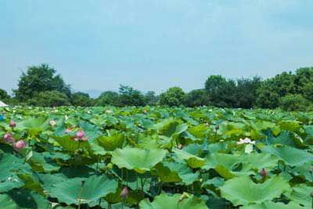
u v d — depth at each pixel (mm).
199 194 4516
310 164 4965
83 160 5238
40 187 4160
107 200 4320
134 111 16031
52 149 6203
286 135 6539
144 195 4664
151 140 6145
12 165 4172
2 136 5789
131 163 4422
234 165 4629
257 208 3408
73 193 4141
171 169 4738
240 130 7676
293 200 3773
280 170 5012
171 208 3525
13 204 3605
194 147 5707
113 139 5328
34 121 7488
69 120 9844
